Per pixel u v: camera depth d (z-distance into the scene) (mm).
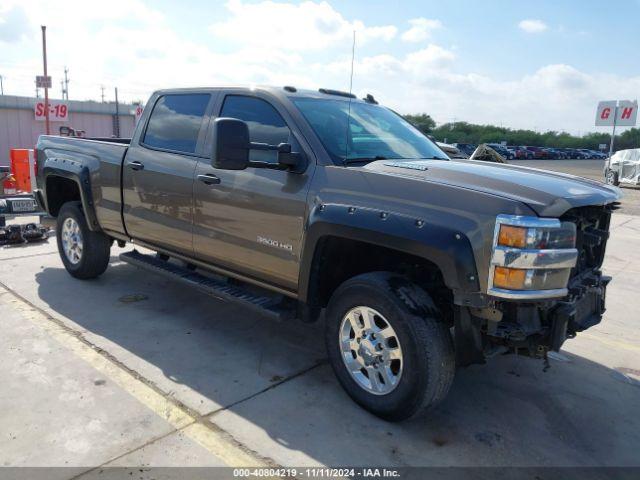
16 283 5688
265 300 3936
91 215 5391
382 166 3424
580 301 3328
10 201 7656
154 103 4902
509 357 4324
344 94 4559
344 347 3422
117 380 3648
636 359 4398
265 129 3873
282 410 3361
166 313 4961
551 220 2748
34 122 21906
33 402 3318
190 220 4332
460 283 2816
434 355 2963
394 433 3162
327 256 3518
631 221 11867
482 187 2988
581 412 3521
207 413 3289
